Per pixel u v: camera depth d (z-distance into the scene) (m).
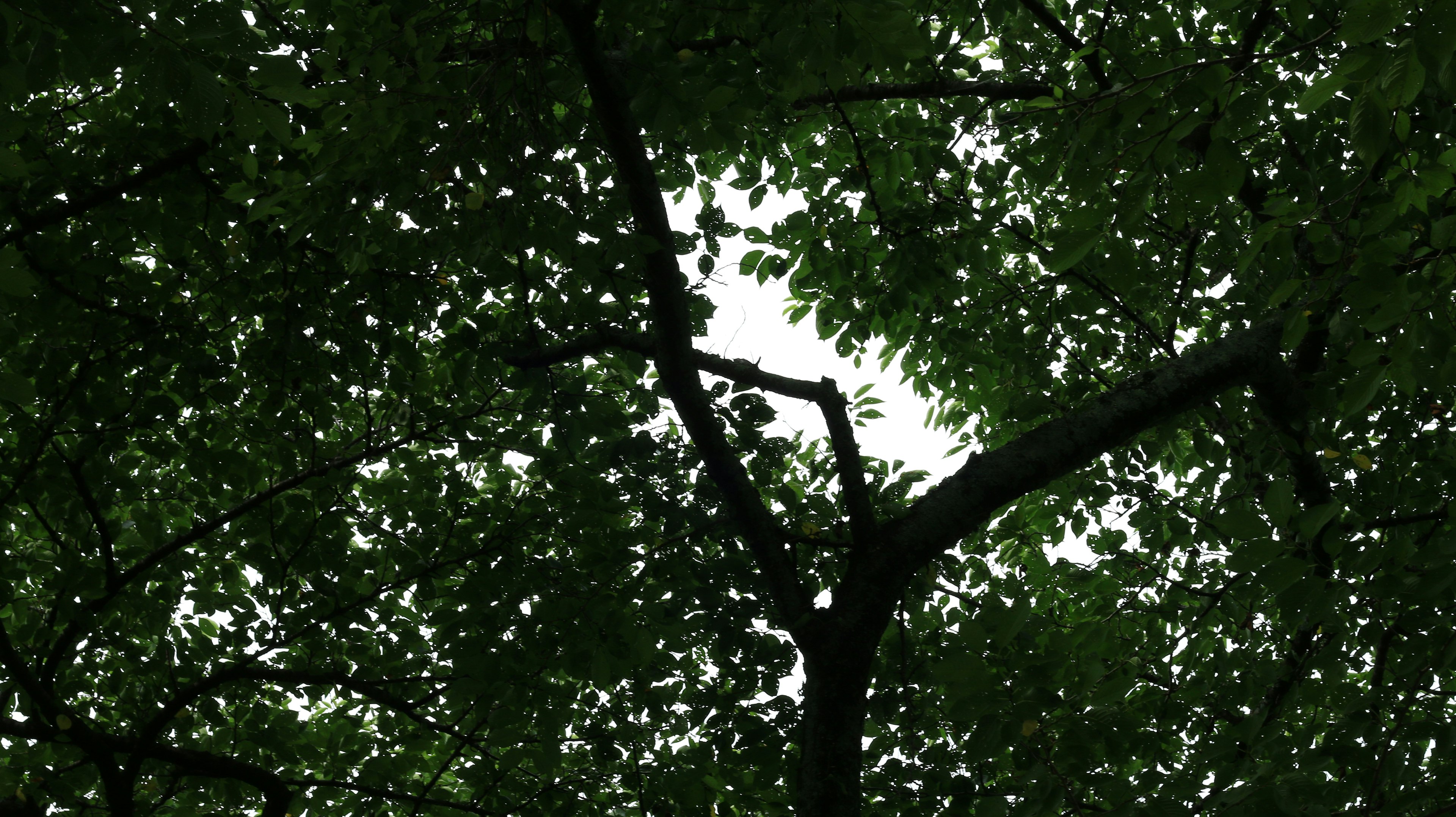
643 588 4.07
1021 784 2.59
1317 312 2.63
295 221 3.42
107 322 4.30
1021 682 2.26
